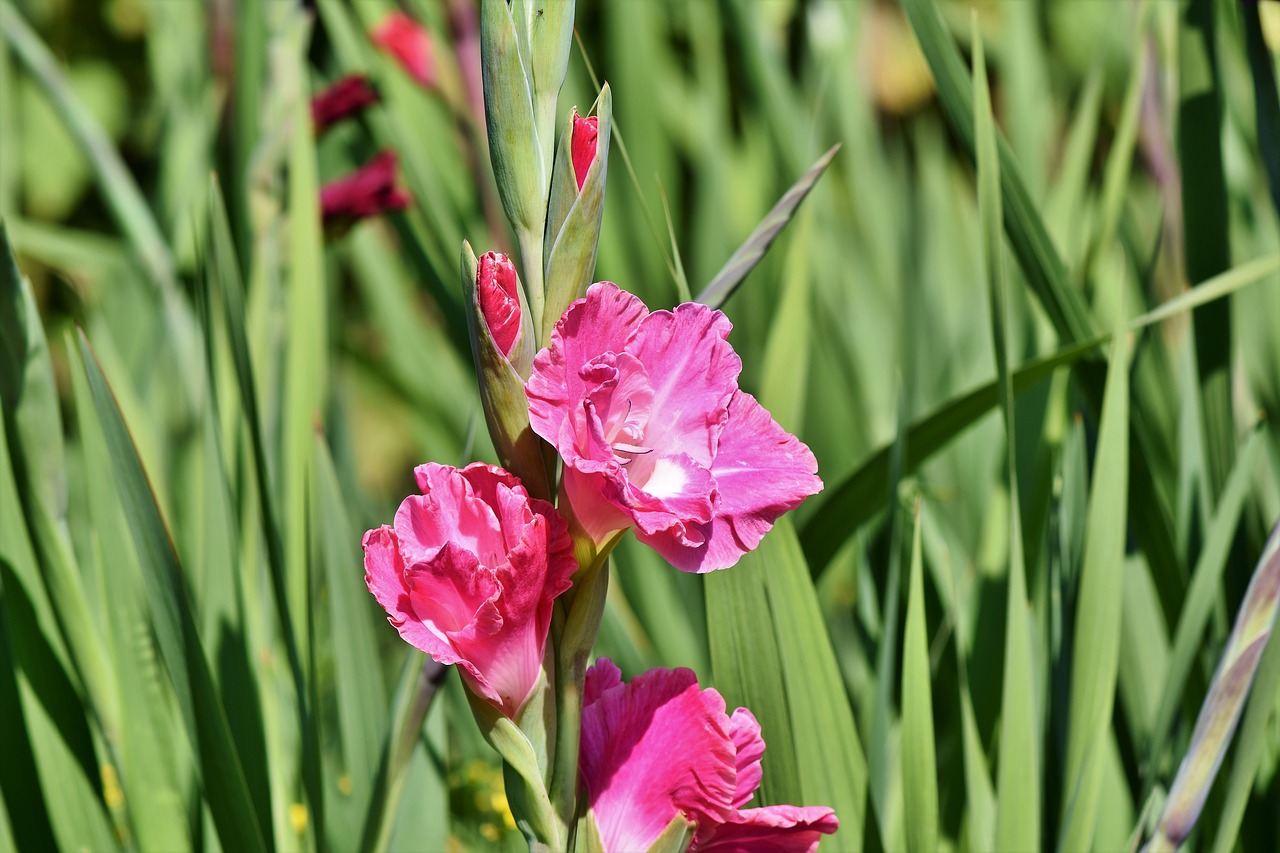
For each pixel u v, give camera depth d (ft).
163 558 5.65
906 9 5.90
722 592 5.67
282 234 7.72
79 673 5.88
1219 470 6.15
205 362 6.12
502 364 5.05
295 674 5.86
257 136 8.06
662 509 4.99
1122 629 6.14
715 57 10.84
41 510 5.87
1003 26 10.33
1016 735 5.61
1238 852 5.92
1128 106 6.66
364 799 5.98
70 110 7.80
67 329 6.00
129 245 9.16
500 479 5.05
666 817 5.17
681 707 5.17
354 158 10.89
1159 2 7.04
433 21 9.07
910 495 6.71
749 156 11.03
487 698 5.04
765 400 6.47
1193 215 6.07
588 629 5.09
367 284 10.30
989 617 6.08
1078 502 6.04
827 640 5.73
